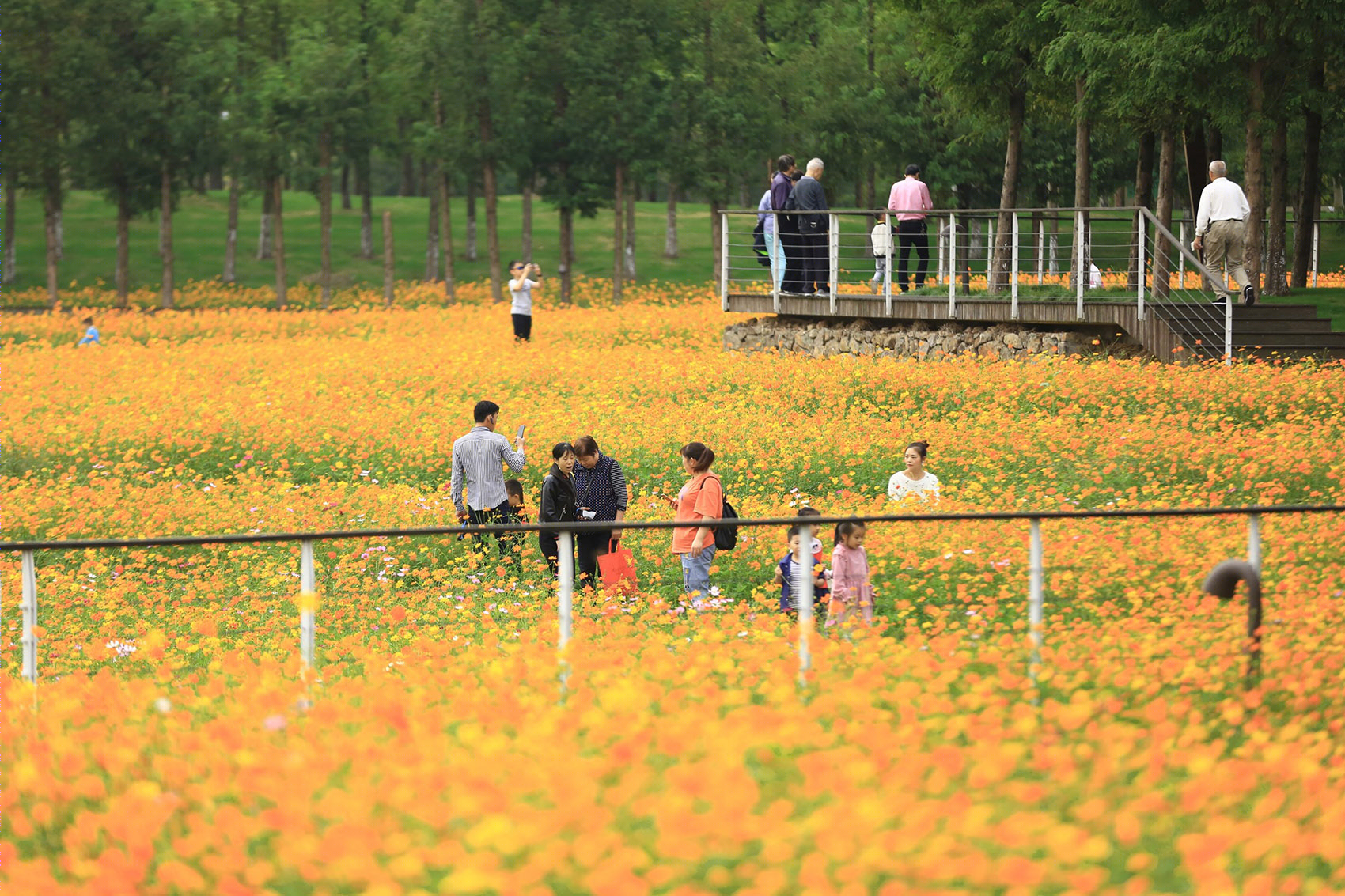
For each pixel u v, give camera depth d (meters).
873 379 55.78
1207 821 13.16
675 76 127.50
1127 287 58.62
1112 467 39.78
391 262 130.12
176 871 12.27
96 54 123.69
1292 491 35.88
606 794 12.38
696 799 12.65
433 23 121.50
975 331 59.38
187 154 132.75
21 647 26.81
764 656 19.72
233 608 31.05
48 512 40.38
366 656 23.19
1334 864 12.93
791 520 18.20
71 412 59.97
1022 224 124.75
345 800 12.62
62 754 14.93
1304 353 53.91
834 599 25.14
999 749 14.25
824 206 64.19
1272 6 60.75
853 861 11.70
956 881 11.81
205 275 161.00
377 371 68.88
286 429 51.94
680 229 189.75
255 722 16.11
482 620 28.08
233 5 135.62
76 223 187.38
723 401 55.47
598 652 20.39
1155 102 68.38
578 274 159.88
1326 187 130.75
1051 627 21.59
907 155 120.06
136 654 26.16
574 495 32.12
